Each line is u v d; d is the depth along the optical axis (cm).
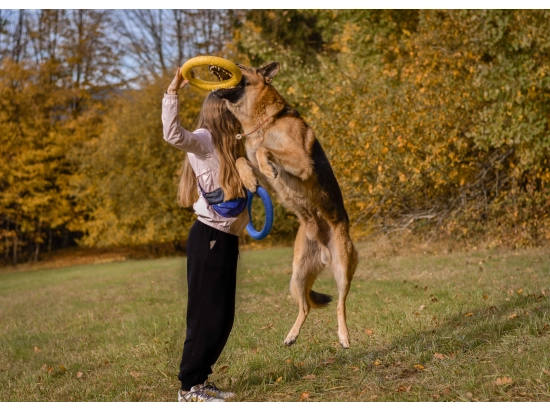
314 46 2536
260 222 2145
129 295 967
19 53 2911
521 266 857
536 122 976
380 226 1326
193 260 362
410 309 605
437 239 1270
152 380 441
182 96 2108
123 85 2864
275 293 818
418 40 1098
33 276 1827
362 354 459
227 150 359
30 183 2230
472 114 1068
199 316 360
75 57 2698
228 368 448
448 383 366
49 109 2444
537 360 385
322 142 1226
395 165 1159
